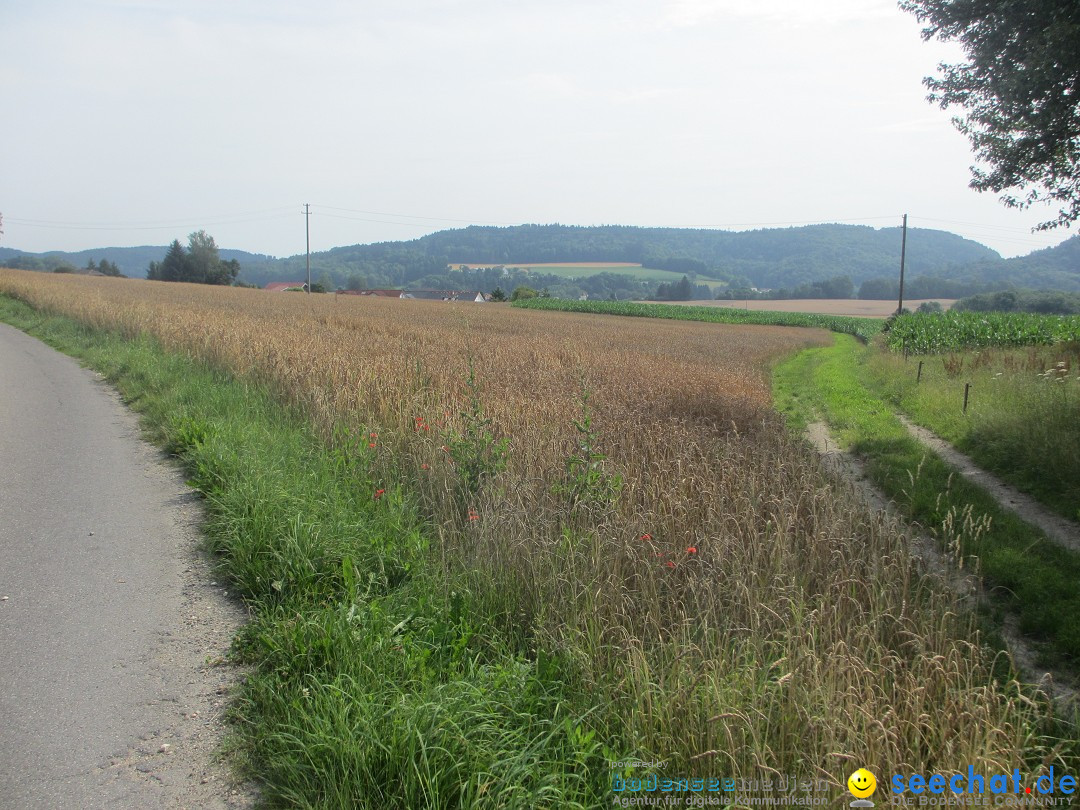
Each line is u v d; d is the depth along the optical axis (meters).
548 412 10.07
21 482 7.70
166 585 5.37
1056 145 12.35
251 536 5.71
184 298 47.66
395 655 4.17
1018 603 5.93
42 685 4.05
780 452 9.55
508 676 3.96
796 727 3.55
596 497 6.34
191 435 8.94
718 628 4.48
